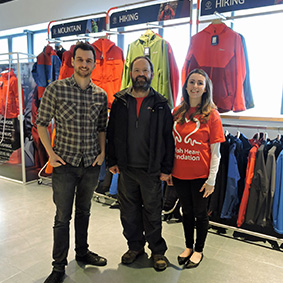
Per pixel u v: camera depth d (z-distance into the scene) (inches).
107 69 128.3
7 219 110.5
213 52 102.7
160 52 110.8
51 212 118.0
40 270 78.1
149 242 81.7
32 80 149.7
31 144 155.4
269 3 90.9
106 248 90.8
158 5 112.3
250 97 104.0
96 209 123.8
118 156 76.9
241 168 97.9
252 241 98.1
